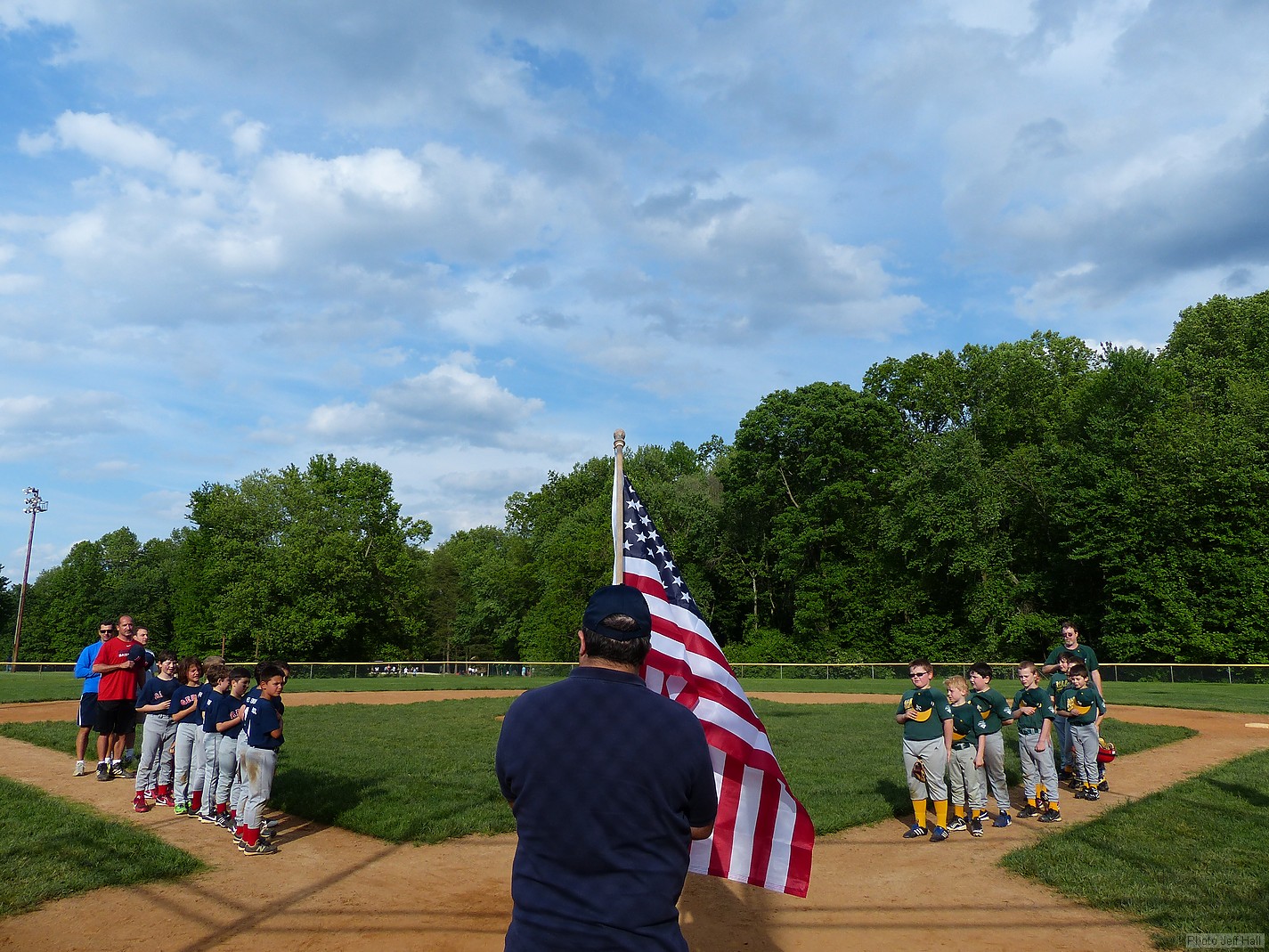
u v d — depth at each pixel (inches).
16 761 503.2
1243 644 1509.6
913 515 1852.9
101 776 445.1
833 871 293.7
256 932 231.3
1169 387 1866.4
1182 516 1589.6
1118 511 1651.1
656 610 244.1
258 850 309.6
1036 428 2096.5
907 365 2285.9
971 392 2187.5
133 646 462.0
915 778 341.1
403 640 2500.0
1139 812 361.4
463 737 609.0
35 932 228.8
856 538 2102.6
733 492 2210.9
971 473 1849.2
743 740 224.5
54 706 876.0
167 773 403.5
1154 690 1096.2
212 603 2304.4
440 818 352.8
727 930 238.4
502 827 342.0
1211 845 309.0
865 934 233.6
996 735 357.4
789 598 2279.8
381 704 919.0
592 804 99.8
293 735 621.3
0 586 3149.6
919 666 343.9
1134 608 1654.8
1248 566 1536.7
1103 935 229.1
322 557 2181.3
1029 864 289.1
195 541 2842.0
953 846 325.4
